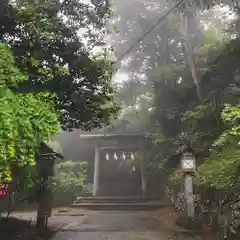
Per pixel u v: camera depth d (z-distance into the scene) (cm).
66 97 801
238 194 641
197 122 1298
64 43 808
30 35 740
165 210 1644
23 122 309
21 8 721
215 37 1582
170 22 1816
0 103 303
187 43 1662
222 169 570
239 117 579
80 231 1041
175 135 1736
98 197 2067
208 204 1048
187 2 1300
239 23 1281
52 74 720
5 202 1152
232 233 758
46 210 1027
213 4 1238
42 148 916
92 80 858
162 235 960
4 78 351
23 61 667
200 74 1562
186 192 1092
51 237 939
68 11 837
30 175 521
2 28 736
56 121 342
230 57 1213
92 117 891
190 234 963
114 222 1262
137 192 2409
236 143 585
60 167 2156
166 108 1788
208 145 1175
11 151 287
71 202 2008
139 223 1220
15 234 922
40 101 356
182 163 1106
